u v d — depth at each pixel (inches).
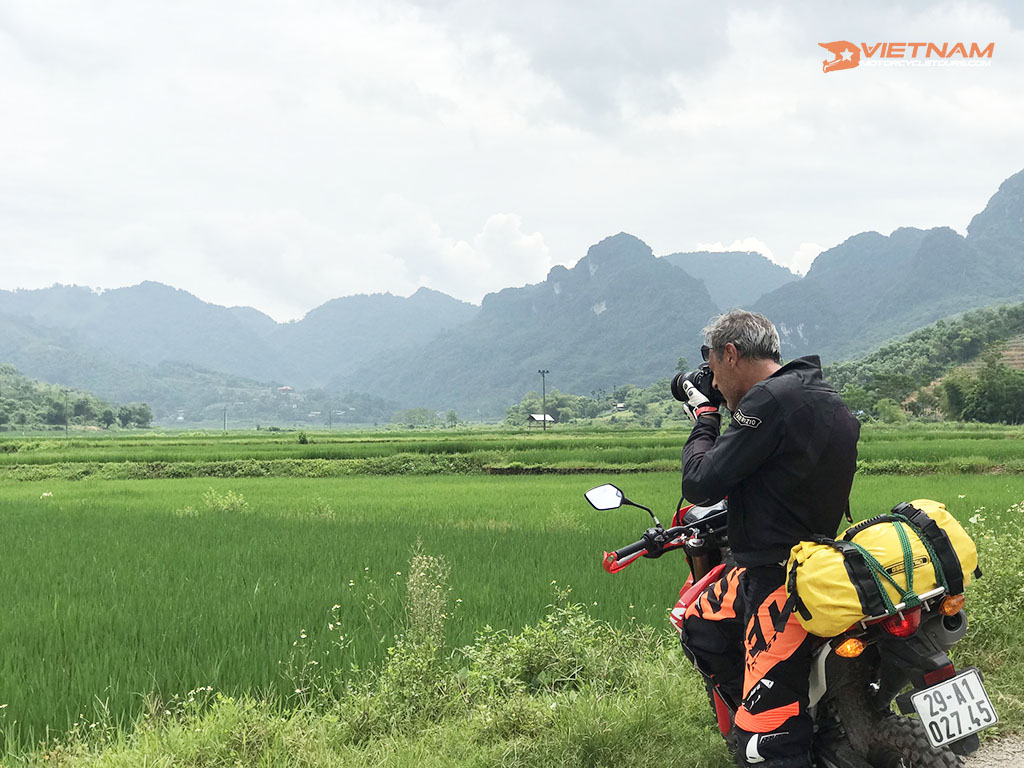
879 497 663.8
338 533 480.7
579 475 1179.9
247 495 864.9
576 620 209.3
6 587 323.9
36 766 151.7
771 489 111.1
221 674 201.2
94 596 299.9
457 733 157.8
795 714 106.3
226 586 310.0
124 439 2775.6
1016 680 172.7
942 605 100.8
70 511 646.5
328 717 164.1
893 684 105.2
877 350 6067.9
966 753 99.7
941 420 4037.9
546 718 156.6
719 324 121.0
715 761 141.5
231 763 144.9
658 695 167.2
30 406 7534.5
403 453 1482.5
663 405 7431.1
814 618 98.3
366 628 238.7
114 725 174.6
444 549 398.6
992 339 5280.5
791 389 110.3
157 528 518.0
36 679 197.5
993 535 275.0
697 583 131.0
